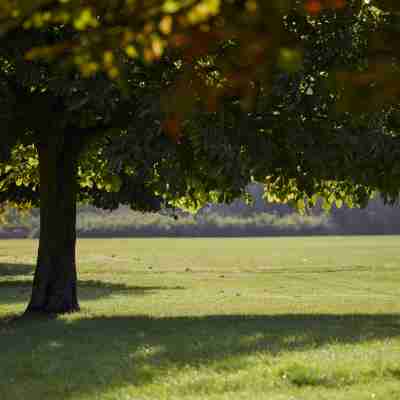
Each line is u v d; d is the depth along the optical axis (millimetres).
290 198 37562
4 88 32031
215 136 28094
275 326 30891
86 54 4188
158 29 4031
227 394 17938
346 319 34531
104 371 20891
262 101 27266
